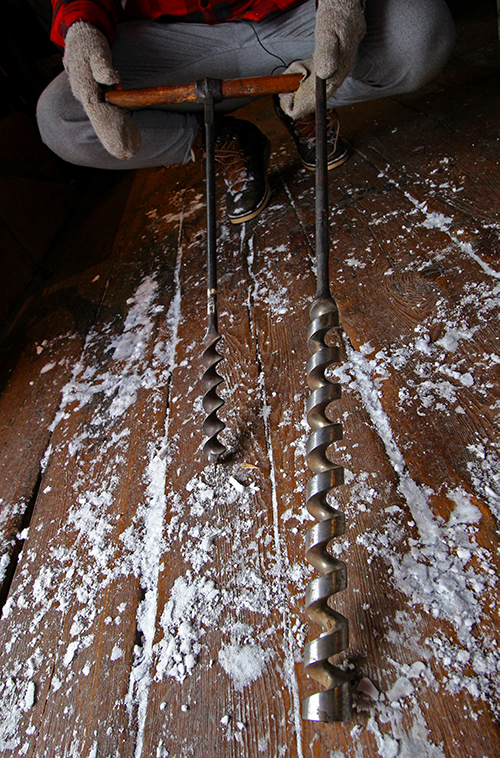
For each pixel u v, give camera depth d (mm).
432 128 1557
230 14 1273
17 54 2338
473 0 2201
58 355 1463
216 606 741
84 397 1260
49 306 1724
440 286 1056
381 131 1679
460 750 529
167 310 1427
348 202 1432
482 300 988
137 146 1096
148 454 1029
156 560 834
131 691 688
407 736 551
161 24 1297
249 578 757
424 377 909
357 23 916
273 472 885
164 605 767
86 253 1971
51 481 1070
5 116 2213
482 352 904
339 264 1239
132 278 1653
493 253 1059
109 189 2465
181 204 1954
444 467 774
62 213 2338
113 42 1191
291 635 677
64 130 1319
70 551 909
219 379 936
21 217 2018
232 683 654
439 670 588
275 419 971
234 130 1482
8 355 1567
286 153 1861
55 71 2627
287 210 1557
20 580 897
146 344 1339
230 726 617
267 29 1297
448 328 972
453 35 1282
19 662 775
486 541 677
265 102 2369
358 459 833
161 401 1143
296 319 1166
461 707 557
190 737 621
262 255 1425
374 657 619
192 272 1525
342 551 726
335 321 734
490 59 1743
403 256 1172
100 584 835
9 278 1821
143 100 979
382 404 897
